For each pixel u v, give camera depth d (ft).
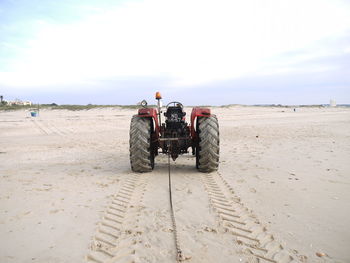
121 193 12.77
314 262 7.14
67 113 113.19
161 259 7.37
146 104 16.53
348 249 7.70
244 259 7.31
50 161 21.52
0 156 24.31
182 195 12.35
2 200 11.96
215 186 13.62
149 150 16.34
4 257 7.51
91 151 26.40
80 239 8.46
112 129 49.16
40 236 8.67
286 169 16.85
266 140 30.09
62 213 10.44
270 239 8.32
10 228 9.25
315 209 10.52
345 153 21.34
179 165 19.04
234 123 54.85
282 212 10.28
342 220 9.52
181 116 18.21
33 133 44.75
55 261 7.32
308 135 33.04
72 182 14.76
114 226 9.30
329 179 14.48
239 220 9.64
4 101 225.15
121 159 21.94
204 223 9.43
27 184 14.43
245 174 15.87
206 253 7.60
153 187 13.64
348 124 46.91
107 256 7.55
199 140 15.85
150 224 9.43
